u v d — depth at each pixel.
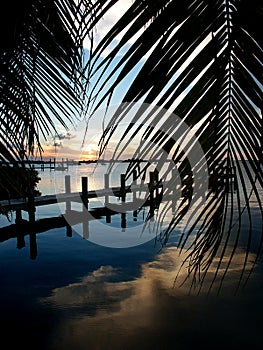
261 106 0.63
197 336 3.96
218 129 0.70
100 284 5.69
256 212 7.91
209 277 5.63
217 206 0.75
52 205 14.94
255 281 5.36
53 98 1.81
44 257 7.36
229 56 0.65
